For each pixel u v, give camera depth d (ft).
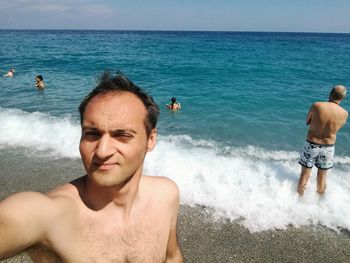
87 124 3.47
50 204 3.20
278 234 14.25
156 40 237.25
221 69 74.43
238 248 13.32
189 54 115.75
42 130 26.20
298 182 18.12
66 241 3.28
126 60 93.81
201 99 42.75
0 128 26.55
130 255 3.85
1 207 2.84
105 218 3.74
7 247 2.79
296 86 53.36
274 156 22.81
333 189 17.54
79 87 49.47
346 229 14.58
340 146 24.47
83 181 3.97
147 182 4.63
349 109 36.29
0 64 80.43
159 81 58.39
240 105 39.14
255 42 212.02
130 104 3.63
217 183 17.99
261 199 16.62
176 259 5.06
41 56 103.19
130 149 3.53
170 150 22.93
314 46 172.35
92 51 128.88
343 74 67.46
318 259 12.82
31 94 43.96
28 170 19.62
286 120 32.45
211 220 15.05
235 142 25.88
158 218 4.33
